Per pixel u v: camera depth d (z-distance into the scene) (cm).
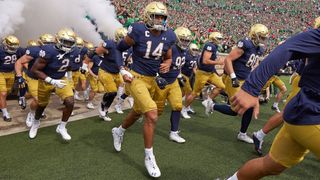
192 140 473
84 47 687
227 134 511
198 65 600
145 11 358
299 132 198
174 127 459
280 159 218
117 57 371
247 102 179
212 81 613
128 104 687
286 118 204
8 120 524
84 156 390
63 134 438
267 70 177
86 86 704
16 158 378
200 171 360
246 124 466
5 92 529
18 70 491
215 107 468
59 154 394
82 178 331
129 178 335
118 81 563
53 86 437
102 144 435
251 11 3284
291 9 3438
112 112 619
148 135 339
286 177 353
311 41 177
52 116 563
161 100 449
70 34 425
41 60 421
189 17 2800
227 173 358
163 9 351
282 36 2986
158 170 338
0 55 527
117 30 562
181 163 382
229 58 456
